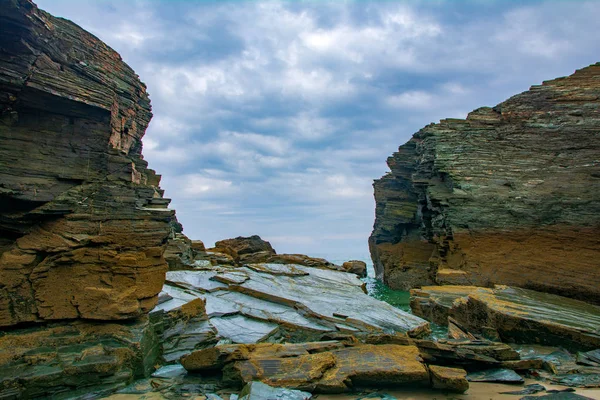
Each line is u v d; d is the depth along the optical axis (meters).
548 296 21.06
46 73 9.81
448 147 35.97
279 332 15.94
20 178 9.51
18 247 9.82
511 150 34.03
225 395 8.96
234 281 21.94
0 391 7.73
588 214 27.12
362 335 15.41
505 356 11.30
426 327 16.91
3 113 9.38
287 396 8.15
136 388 9.27
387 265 45.81
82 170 10.56
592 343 13.52
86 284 10.32
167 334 12.88
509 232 29.03
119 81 16.62
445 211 32.22
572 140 32.00
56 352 9.09
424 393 8.97
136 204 11.48
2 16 8.45
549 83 37.12
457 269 29.78
